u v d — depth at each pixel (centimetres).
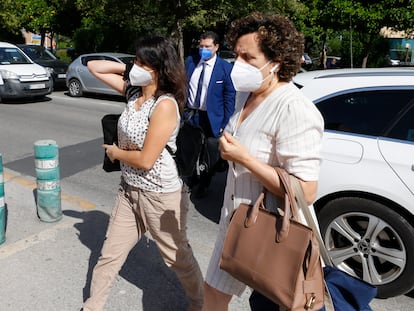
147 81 227
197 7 1265
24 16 2022
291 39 167
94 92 1266
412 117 298
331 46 2023
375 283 310
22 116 975
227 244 176
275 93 174
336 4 1323
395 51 1808
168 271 332
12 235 376
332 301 174
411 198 285
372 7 1293
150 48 223
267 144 174
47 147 387
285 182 164
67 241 369
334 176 313
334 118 329
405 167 288
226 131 195
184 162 248
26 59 1229
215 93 446
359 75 332
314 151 167
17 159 640
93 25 2122
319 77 351
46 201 397
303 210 167
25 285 304
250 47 169
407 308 303
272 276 162
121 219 254
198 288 267
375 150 301
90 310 252
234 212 180
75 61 1305
